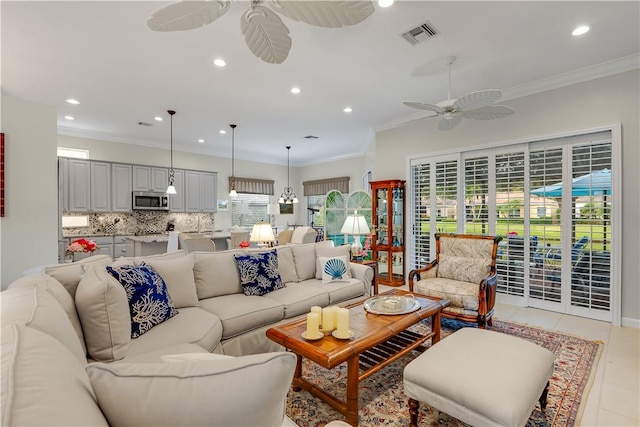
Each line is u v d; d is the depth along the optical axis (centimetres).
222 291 281
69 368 66
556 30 266
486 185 426
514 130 398
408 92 402
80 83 369
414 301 256
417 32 268
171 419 61
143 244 505
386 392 213
